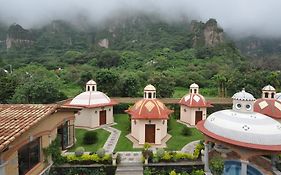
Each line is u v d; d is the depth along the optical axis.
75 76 78.38
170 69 93.00
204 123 25.64
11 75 56.94
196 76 82.19
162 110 31.30
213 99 50.88
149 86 33.16
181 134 34.31
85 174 23.05
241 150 21.02
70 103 37.81
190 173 23.58
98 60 103.06
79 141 30.83
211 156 25.27
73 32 166.62
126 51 125.12
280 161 24.08
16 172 17.00
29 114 18.97
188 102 39.97
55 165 22.70
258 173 23.86
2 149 13.67
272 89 35.34
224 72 81.81
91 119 36.91
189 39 146.62
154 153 25.34
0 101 42.81
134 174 22.77
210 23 144.12
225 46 129.38
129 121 39.00
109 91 54.06
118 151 27.64
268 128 21.58
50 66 101.81
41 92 38.03
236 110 24.31
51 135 22.33
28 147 18.75
